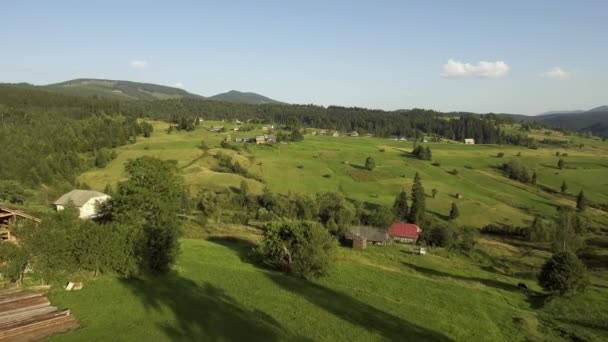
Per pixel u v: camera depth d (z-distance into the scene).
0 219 43.41
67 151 161.25
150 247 42.19
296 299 40.44
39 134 165.75
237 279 44.94
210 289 40.66
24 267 36.53
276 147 199.12
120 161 162.38
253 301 38.72
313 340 31.88
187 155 170.50
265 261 55.00
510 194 153.75
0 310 31.02
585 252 91.88
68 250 38.31
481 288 53.12
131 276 41.12
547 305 48.25
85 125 188.50
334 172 161.38
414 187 116.31
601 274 68.44
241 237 71.50
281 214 106.62
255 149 192.12
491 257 81.31
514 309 45.72
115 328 30.45
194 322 32.59
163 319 32.62
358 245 76.19
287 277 48.06
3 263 36.62
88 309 33.25
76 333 29.19
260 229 84.31
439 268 64.62
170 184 60.28
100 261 39.84
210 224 83.56
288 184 144.75
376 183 152.75
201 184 136.12
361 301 42.06
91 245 39.31
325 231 52.81
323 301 40.69
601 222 129.38
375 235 83.94
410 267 63.16
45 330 29.36
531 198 150.75
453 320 39.97
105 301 35.03
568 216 109.69
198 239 66.94
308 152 190.88
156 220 54.03
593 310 46.78
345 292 44.72
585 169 192.25
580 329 41.25
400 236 92.56
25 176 128.00
